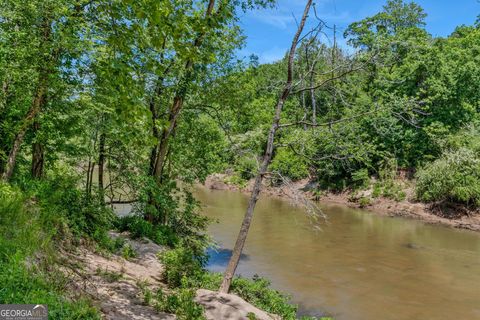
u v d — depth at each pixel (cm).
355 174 3319
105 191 1571
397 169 3238
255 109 1612
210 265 1591
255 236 2127
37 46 908
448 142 2925
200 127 1723
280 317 1001
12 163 965
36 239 723
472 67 2952
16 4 848
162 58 1277
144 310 738
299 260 1730
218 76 1563
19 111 1088
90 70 988
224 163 1722
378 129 1129
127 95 508
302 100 1115
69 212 1059
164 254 1118
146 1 454
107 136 1380
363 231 2333
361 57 1005
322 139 1088
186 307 776
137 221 1450
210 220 1742
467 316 1215
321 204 3325
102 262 970
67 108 1048
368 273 1588
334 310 1228
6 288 530
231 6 1384
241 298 940
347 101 1092
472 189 2578
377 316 1198
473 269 1669
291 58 1027
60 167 1377
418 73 3000
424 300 1332
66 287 674
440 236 2245
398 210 2880
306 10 997
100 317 613
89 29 817
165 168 1861
